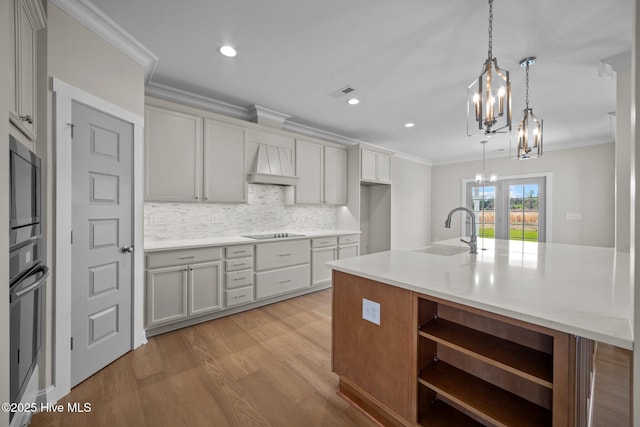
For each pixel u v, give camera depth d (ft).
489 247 8.43
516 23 6.30
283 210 13.75
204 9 5.99
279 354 7.37
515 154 19.24
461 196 21.86
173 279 8.60
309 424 5.04
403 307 4.66
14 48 4.38
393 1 5.74
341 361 5.71
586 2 5.64
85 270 6.14
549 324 3.07
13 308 3.91
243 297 10.22
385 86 9.61
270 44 7.25
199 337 8.31
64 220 5.61
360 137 16.12
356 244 14.70
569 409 3.10
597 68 8.16
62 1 5.46
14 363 3.98
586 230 16.61
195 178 9.80
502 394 4.24
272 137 12.21
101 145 6.45
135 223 7.45
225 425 4.99
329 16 6.19
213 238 10.92
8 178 3.52
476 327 4.62
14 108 4.36
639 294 2.61
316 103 11.17
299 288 12.07
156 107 8.99
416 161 21.56
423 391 4.68
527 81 8.42
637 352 2.59
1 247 3.38
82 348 6.11
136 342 7.55
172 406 5.43
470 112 12.13
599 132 14.57
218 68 8.45
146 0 5.71
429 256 6.81
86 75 6.03
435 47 7.31
